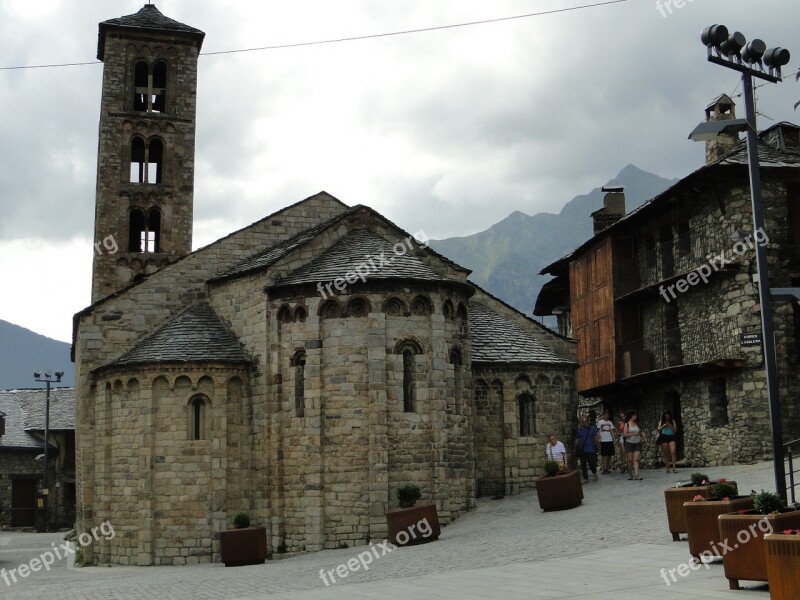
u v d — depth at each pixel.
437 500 32.75
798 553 14.13
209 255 40.09
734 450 34.97
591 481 36.59
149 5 50.94
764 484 28.34
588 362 47.53
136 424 34.75
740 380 34.66
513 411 39.06
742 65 20.81
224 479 34.25
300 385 33.78
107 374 35.91
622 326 44.22
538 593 17.00
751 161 20.39
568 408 40.56
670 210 40.66
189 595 20.92
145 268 47.19
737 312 35.06
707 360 37.41
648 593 16.34
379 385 32.56
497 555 23.19
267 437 34.19
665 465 38.66
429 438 33.16
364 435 32.47
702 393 37.44
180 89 49.22
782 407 34.03
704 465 37.09
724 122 20.59
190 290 39.56
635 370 41.94
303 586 21.17
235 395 35.12
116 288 46.69
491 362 38.94
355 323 33.19
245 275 36.66
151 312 39.03
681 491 21.89
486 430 38.84
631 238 44.69
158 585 24.11
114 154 47.78
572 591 17.00
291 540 33.06
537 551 23.03
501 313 43.78
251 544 29.98
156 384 34.72
